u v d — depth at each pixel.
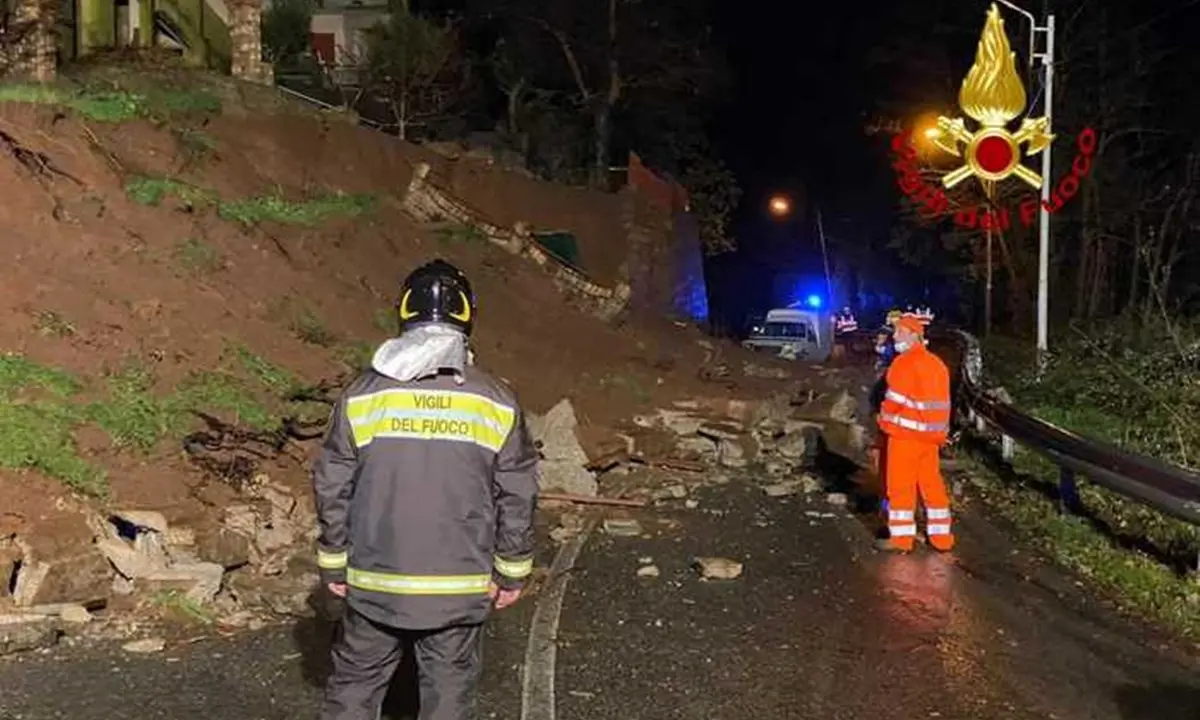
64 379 9.16
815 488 12.79
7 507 7.67
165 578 7.70
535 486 5.01
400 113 28.44
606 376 16.12
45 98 13.94
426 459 4.86
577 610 8.30
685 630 7.92
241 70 21.36
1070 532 10.73
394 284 16.22
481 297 18.20
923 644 7.73
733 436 14.34
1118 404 15.63
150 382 9.68
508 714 6.39
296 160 18.59
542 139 35.84
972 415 16.34
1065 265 37.78
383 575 4.85
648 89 41.75
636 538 10.48
